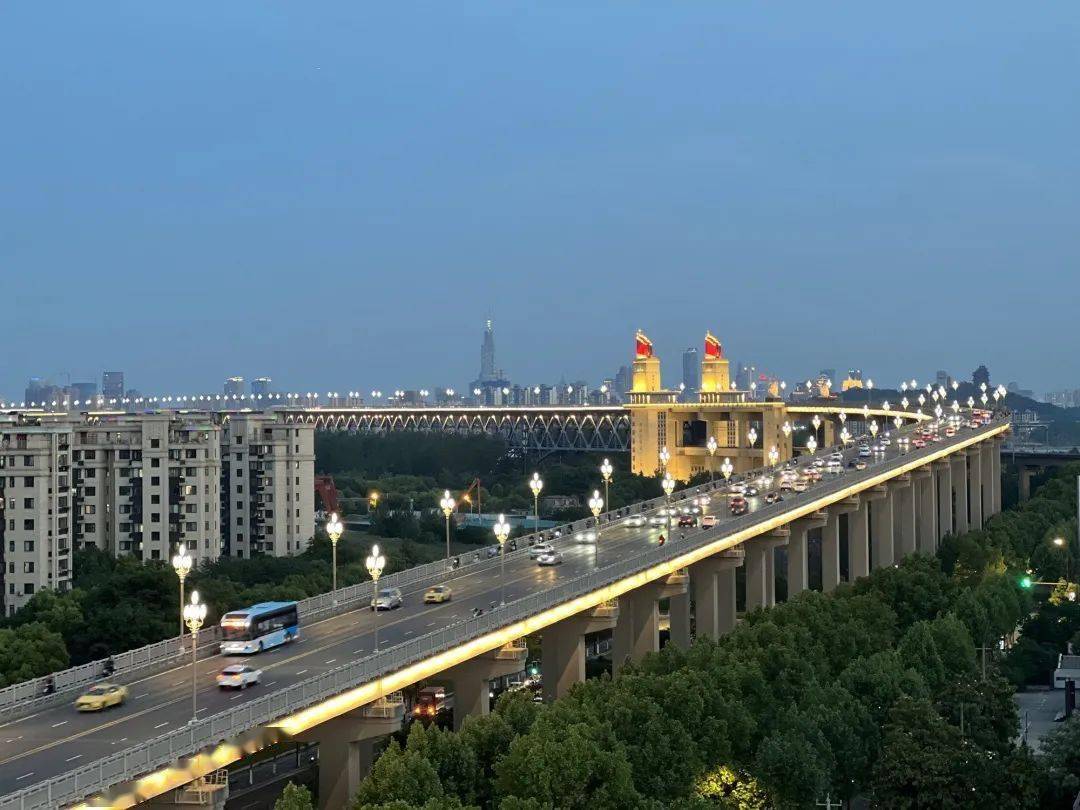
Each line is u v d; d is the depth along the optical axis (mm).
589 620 194875
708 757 154750
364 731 136250
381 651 138250
